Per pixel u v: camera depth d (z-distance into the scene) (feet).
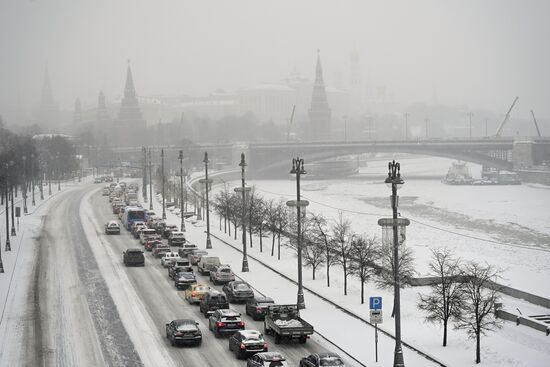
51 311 227.61
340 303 239.30
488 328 204.54
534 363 176.76
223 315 196.65
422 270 307.58
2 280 278.67
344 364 160.86
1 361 176.35
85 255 339.77
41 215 517.55
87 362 174.70
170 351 183.01
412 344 190.08
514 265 355.56
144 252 352.08
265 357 158.20
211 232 430.20
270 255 340.80
